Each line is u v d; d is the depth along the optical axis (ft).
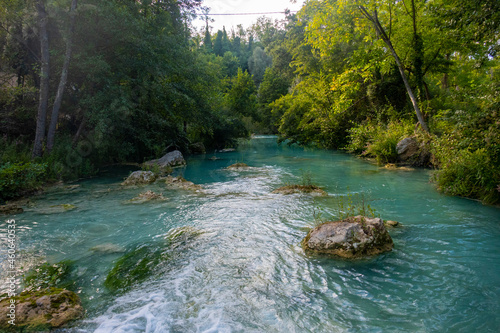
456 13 33.06
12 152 33.60
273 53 132.98
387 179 34.27
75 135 44.65
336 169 43.19
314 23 54.13
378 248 14.88
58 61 41.01
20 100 45.19
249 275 12.93
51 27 40.16
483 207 22.63
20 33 43.09
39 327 9.43
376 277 12.64
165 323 9.73
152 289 11.92
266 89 167.73
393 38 56.13
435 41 54.95
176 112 62.08
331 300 11.05
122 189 31.48
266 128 171.12
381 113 58.80
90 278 12.85
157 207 24.21
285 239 16.92
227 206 24.22
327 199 25.70
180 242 16.78
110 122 43.27
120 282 12.49
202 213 22.38
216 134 84.02
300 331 9.38
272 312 10.36
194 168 48.32
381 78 62.80
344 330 9.40
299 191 28.68
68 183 35.06
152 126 54.95
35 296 10.76
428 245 15.75
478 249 15.24
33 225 19.88
